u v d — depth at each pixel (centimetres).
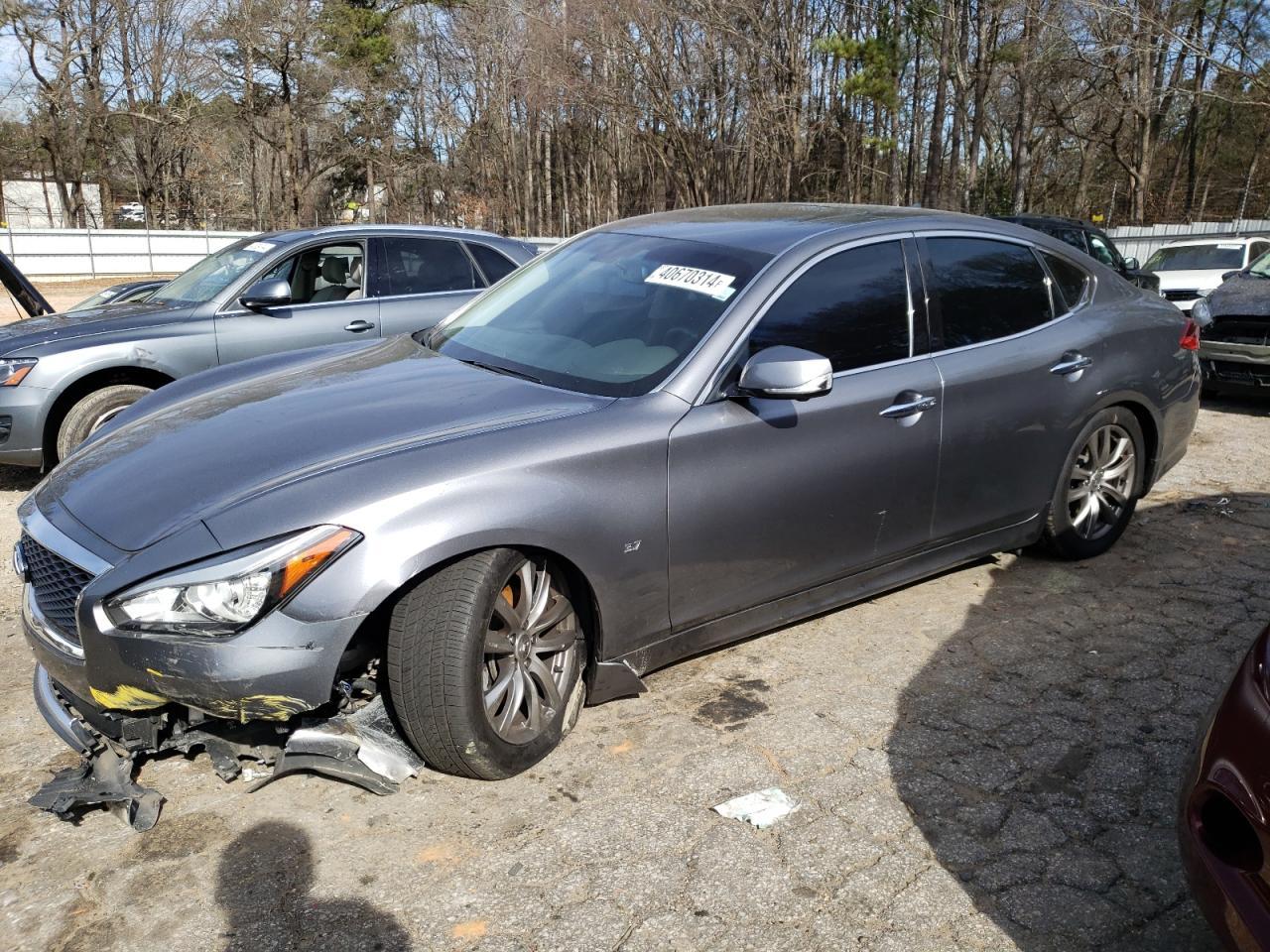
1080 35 2692
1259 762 192
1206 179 4684
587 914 246
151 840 274
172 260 3142
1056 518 449
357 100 4116
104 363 592
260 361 405
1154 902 253
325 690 264
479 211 4650
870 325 372
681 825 280
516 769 297
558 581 307
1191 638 402
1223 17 2442
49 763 313
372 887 256
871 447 362
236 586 256
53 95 3972
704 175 3209
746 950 235
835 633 406
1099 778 305
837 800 293
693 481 320
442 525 271
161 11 3988
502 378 344
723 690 358
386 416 310
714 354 332
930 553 401
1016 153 3028
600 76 3200
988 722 338
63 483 308
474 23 4203
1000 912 248
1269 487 617
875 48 2598
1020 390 411
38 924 243
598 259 406
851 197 3388
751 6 2845
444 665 277
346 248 686
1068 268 457
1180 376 486
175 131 4119
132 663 259
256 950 235
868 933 241
